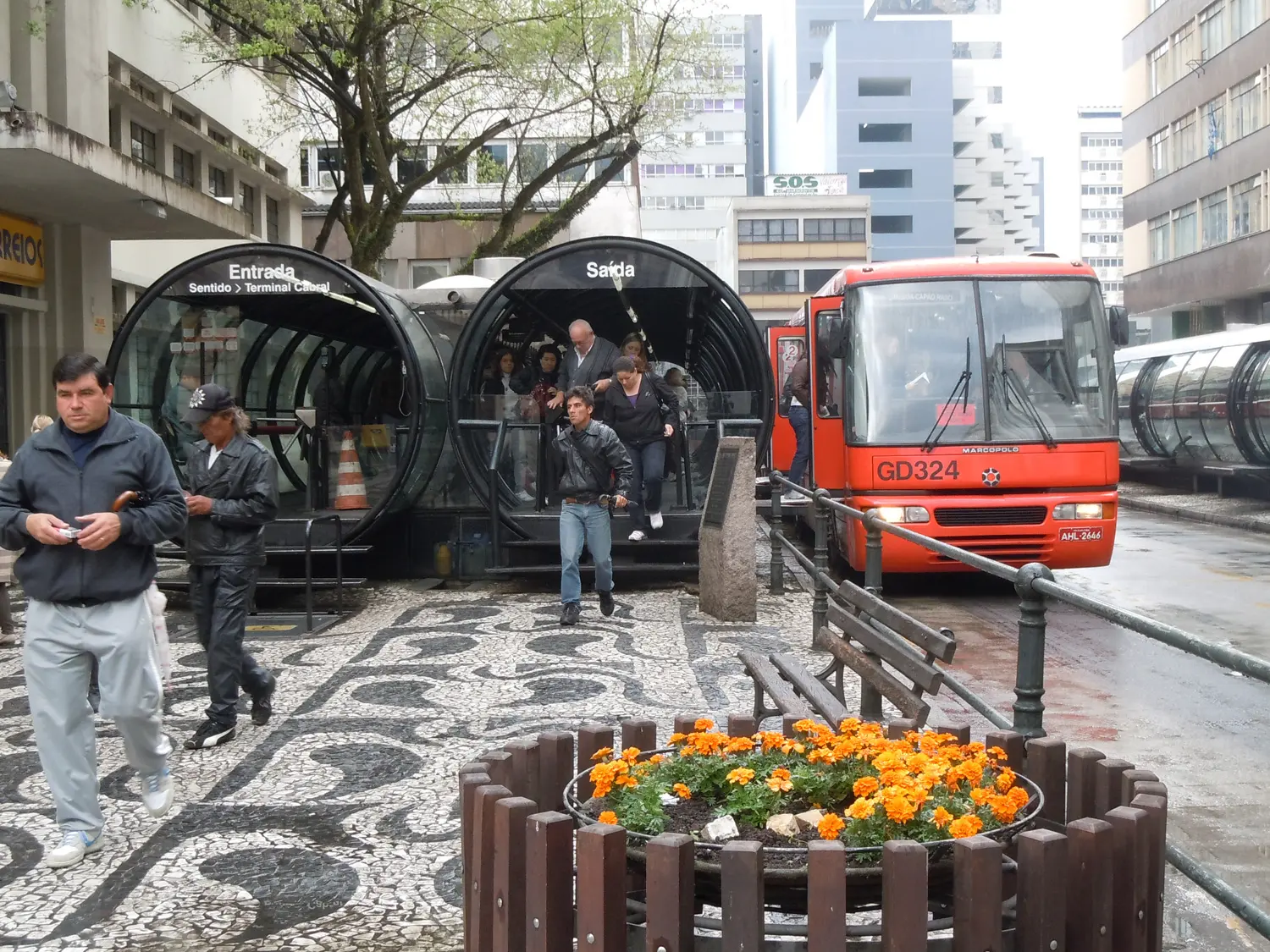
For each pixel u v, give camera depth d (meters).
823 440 15.13
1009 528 12.66
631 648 9.78
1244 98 44.38
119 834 5.48
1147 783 3.15
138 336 13.12
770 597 12.69
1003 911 3.05
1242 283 44.78
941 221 95.75
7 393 18.75
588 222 39.47
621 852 2.76
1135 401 30.62
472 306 15.57
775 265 88.12
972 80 108.94
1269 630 11.03
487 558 14.55
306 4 18.69
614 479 11.13
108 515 5.00
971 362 13.02
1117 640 10.65
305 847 5.27
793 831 3.14
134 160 16.88
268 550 12.06
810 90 120.81
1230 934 4.38
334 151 37.66
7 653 10.12
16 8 17.06
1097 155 158.12
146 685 5.27
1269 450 24.11
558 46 21.58
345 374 16.89
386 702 8.02
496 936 2.94
